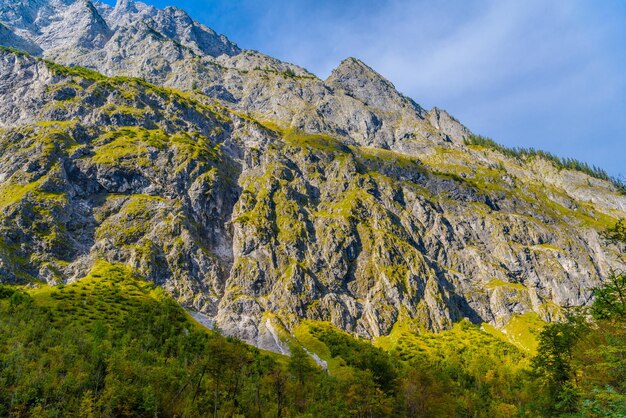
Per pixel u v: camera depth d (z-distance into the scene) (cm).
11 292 17525
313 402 10888
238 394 10569
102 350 11344
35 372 9819
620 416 3491
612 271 5762
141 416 9200
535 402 10456
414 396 11612
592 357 6881
